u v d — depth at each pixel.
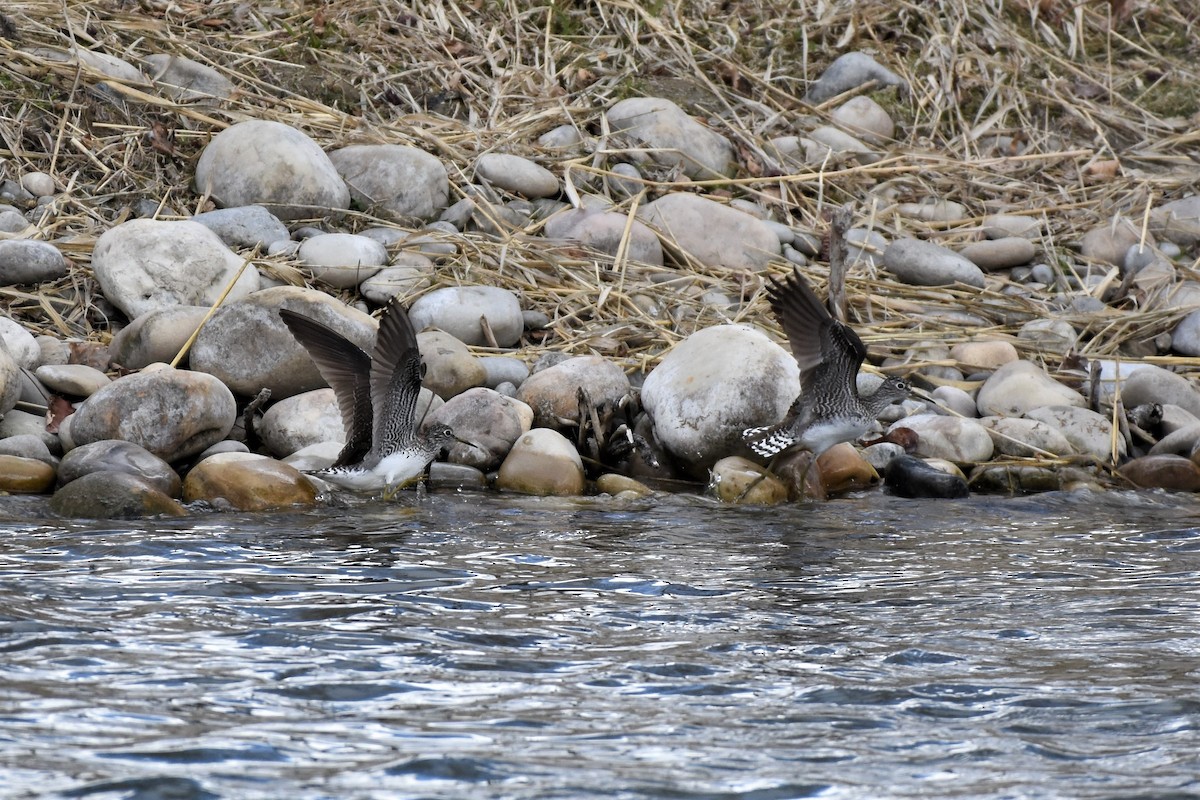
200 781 18.86
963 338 49.91
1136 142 65.56
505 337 47.53
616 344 47.50
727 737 21.20
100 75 55.75
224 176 52.34
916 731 21.59
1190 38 72.69
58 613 26.22
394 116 60.31
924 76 67.56
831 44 69.62
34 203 51.34
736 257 53.69
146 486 35.34
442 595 28.83
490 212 54.06
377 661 24.33
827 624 27.47
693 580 30.81
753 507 39.31
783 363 42.06
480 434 41.69
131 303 44.97
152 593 27.95
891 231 57.41
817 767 20.02
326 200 52.50
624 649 25.55
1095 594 30.09
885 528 36.97
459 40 65.38
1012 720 22.11
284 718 21.41
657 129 59.44
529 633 26.34
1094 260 56.28
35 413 40.62
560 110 60.41
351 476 34.19
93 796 18.28
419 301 47.06
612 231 53.22
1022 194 60.97
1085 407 46.22
